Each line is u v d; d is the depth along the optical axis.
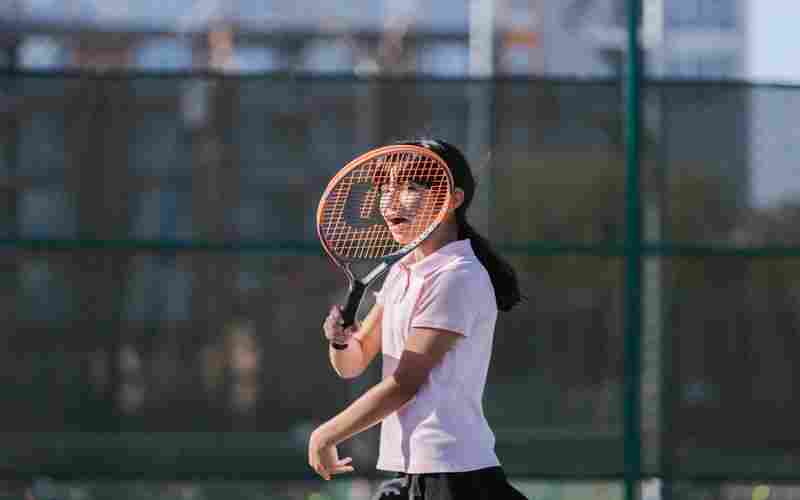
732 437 21.69
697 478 21.61
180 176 22.03
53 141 21.94
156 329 21.75
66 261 21.75
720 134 22.05
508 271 11.64
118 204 21.92
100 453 21.50
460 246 11.26
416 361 10.82
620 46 23.30
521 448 21.62
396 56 25.89
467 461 10.84
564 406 21.69
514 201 21.97
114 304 21.72
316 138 22.09
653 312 21.83
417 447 10.88
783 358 21.80
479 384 11.09
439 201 11.34
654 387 21.73
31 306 21.66
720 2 23.89
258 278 21.88
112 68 22.31
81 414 21.55
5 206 21.77
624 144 22.02
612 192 22.00
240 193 22.03
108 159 21.97
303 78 22.14
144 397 21.61
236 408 21.67
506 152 22.03
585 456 21.62
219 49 25.64
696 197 21.97
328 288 21.89
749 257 21.89
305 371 21.75
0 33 25.05
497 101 22.09
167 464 21.55
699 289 21.83
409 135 22.06
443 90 22.09
